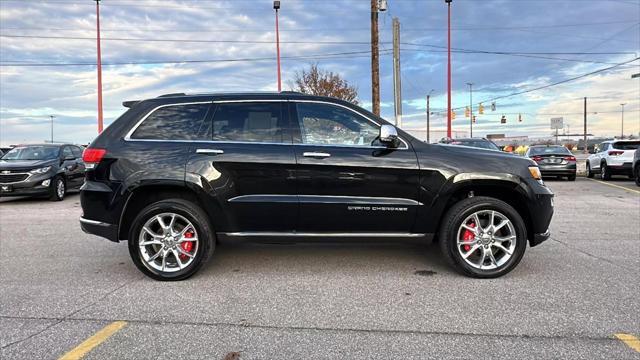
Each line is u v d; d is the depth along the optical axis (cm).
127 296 444
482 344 336
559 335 349
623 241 661
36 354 325
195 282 484
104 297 442
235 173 479
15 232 782
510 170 486
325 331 361
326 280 486
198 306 416
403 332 358
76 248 651
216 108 502
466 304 414
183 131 497
